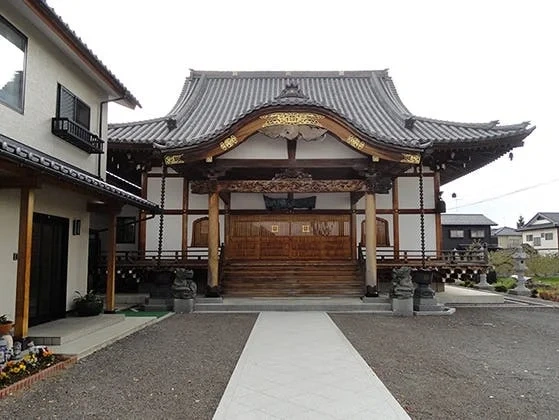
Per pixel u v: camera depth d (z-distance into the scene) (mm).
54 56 9617
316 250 16828
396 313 12078
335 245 16828
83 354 7188
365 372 6250
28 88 8625
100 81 11453
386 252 16812
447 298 15594
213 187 13281
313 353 7430
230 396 5164
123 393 5301
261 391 5371
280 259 16812
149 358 7098
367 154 12672
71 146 10430
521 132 14781
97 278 15758
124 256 16203
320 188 13281
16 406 4809
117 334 8672
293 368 6461
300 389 5461
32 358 6188
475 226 45594
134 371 6309
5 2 7832
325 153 13148
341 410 4738
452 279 15000
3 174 7078
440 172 18188
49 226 9781
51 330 8344
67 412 4652
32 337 7672
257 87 22812
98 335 8562
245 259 16812
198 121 19156
